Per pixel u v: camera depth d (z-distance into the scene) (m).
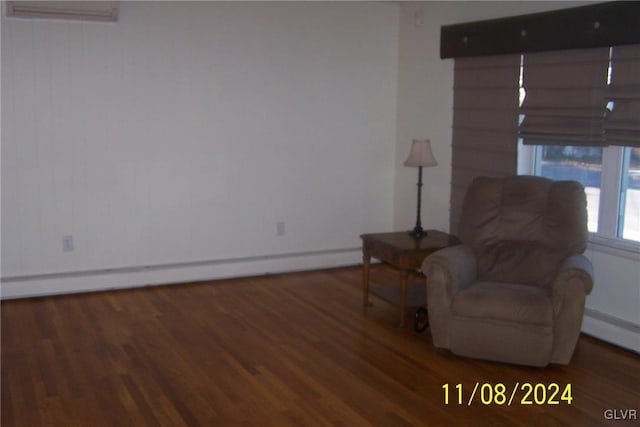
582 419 3.10
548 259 3.98
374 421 3.06
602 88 4.02
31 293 4.91
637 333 3.92
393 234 4.70
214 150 5.39
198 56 5.22
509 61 4.66
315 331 4.27
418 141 4.61
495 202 4.24
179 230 5.37
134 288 5.21
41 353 3.85
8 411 3.12
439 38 5.37
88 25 4.85
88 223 5.07
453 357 3.85
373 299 4.98
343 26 5.71
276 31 5.46
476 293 3.74
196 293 5.11
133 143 5.11
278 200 5.70
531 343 3.60
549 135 4.36
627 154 4.04
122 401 3.24
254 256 5.67
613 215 4.12
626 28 3.79
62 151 4.91
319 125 5.75
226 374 3.57
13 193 4.82
